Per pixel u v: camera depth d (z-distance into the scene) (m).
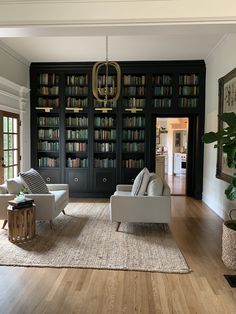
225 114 2.94
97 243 3.74
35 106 6.60
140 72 6.46
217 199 5.27
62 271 2.96
